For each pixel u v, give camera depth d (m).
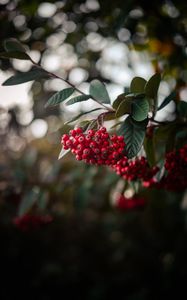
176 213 1.31
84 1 0.93
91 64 1.05
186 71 0.99
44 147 1.33
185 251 1.41
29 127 1.15
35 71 0.58
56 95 0.53
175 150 0.56
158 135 0.55
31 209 0.94
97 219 1.82
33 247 1.70
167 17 0.91
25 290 1.60
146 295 1.42
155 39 0.99
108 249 1.80
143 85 0.51
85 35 1.02
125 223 1.65
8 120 1.10
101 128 0.49
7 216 1.39
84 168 0.89
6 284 1.60
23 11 0.94
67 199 1.02
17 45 0.60
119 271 1.68
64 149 0.51
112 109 0.52
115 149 0.49
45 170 1.12
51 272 1.54
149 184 0.61
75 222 1.80
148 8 0.87
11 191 0.95
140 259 1.57
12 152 1.54
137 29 1.01
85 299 1.57
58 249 1.78
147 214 1.49
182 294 1.39
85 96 0.53
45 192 0.86
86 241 1.85
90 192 0.96
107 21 0.98
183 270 1.39
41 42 1.00
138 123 0.49
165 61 1.02
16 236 1.65
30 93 1.02
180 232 1.42
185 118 0.57
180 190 0.63
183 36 0.92
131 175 0.58
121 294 1.51
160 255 1.53
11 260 1.63
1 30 0.93
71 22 0.99
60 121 1.13
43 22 0.96
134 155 0.48
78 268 1.68
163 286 1.44
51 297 1.59
